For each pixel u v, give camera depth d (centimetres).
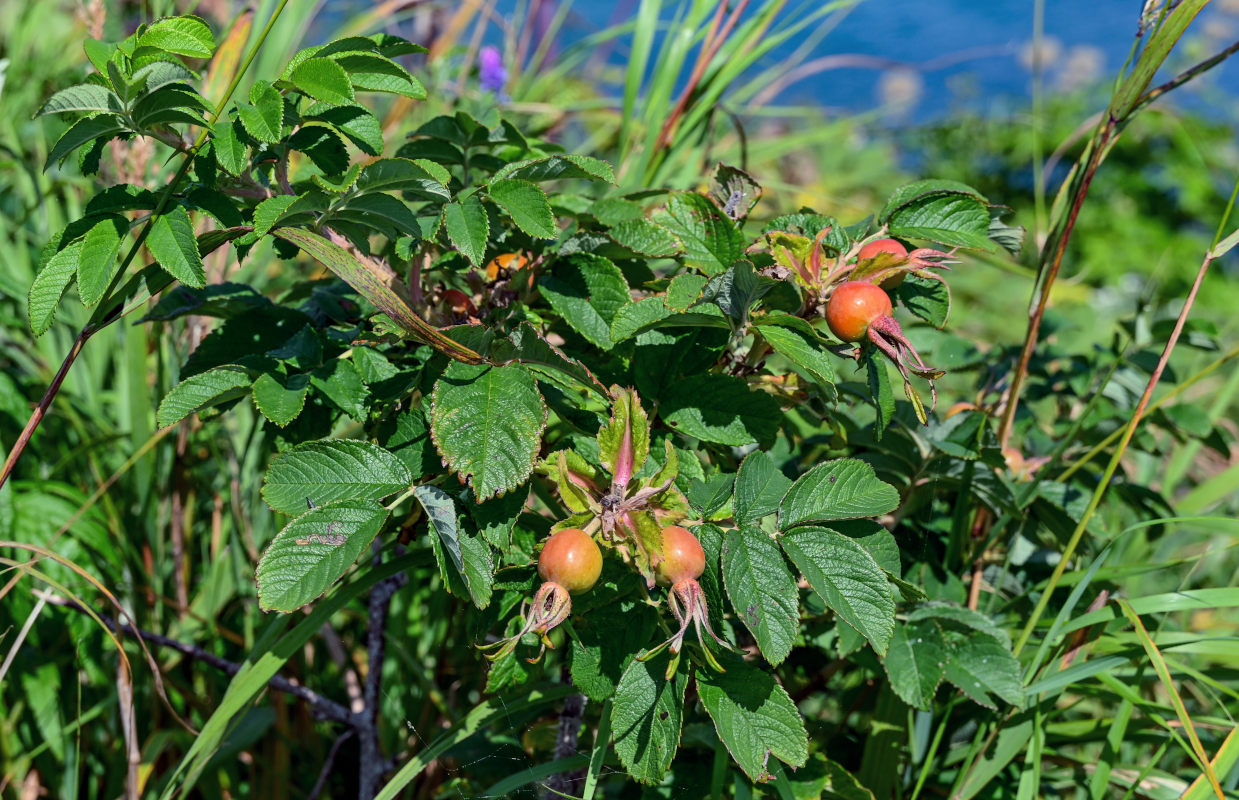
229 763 217
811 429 204
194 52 105
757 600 110
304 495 115
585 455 133
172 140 118
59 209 265
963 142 732
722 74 233
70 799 203
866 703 189
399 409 131
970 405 185
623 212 143
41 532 194
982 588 188
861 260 121
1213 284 664
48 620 212
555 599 104
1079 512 183
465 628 208
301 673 224
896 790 170
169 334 220
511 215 119
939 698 179
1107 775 159
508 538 115
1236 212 707
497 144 143
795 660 188
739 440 125
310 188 118
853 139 604
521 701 150
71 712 212
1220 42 780
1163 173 720
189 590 231
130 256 114
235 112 115
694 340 130
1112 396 213
